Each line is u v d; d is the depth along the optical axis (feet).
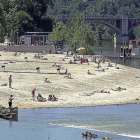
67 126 604.08
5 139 547.49
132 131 590.14
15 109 638.94
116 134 575.79
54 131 581.12
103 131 587.27
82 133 568.82
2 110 638.94
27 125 604.08
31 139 549.95
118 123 623.36
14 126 597.52
